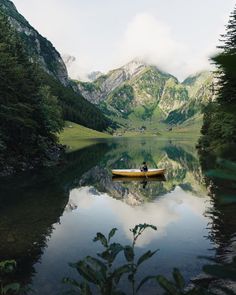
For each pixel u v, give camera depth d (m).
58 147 75.44
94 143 132.25
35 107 55.50
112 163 60.94
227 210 23.08
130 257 4.72
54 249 16.27
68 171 46.72
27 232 19.00
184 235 18.17
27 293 11.75
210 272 2.16
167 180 41.75
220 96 22.38
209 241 16.86
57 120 80.44
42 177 40.00
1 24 57.47
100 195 31.55
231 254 14.62
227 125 22.92
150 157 74.00
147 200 29.42
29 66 63.06
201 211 23.97
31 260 14.87
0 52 46.03
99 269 4.46
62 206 25.97
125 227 20.52
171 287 3.74
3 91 43.38
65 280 4.40
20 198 28.34
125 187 36.78
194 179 41.38
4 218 22.03
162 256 14.92
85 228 20.12
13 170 42.53
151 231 19.27
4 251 15.98
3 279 12.93
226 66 1.51
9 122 45.47
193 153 83.06
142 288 11.73
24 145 48.94
